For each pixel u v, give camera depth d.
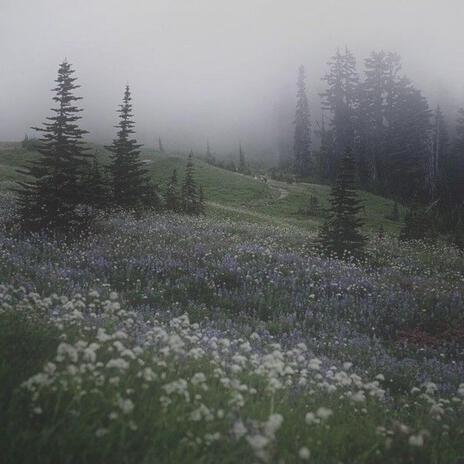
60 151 26.56
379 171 100.31
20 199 26.31
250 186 82.69
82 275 17.23
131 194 36.94
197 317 14.70
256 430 4.67
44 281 15.13
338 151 107.00
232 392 5.80
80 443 3.98
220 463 4.19
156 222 32.72
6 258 17.78
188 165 48.34
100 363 5.32
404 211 77.56
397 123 100.75
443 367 12.72
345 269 24.59
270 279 20.45
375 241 40.62
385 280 23.44
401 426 5.68
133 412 4.68
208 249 24.84
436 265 31.69
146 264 19.97
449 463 5.52
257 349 10.74
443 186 92.31
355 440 5.59
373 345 14.46
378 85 115.06
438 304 19.47
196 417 4.62
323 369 9.88
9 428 3.89
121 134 36.97
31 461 3.66
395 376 11.49
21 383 4.70
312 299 18.70
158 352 7.36
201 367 7.20
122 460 3.95
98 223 28.83
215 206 57.16
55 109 26.66
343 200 30.02
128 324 8.96
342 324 16.00
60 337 7.11
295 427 5.45
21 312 8.55
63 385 4.57
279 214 65.75
